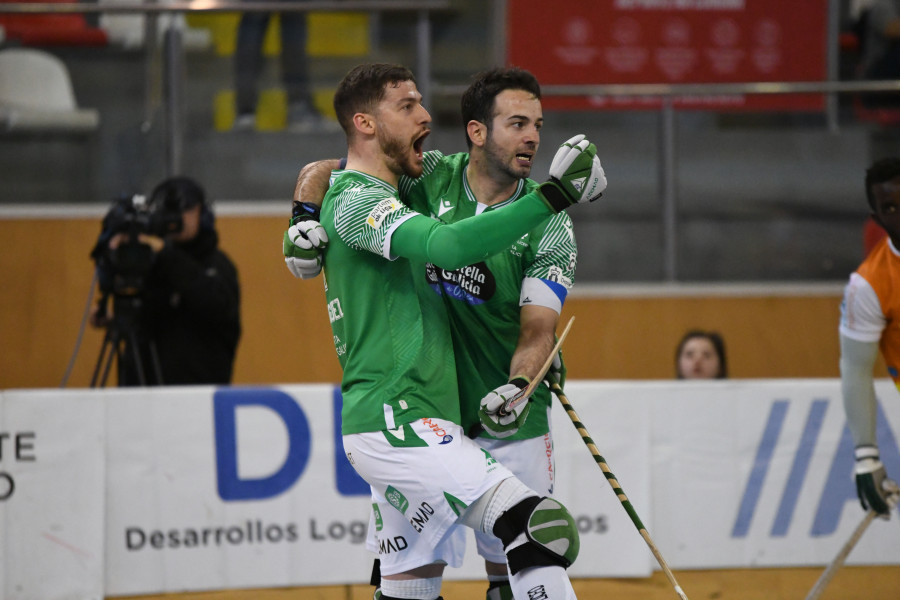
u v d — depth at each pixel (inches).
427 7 901.8
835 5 1023.6
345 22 908.6
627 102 966.4
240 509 614.2
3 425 599.8
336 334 405.7
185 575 609.6
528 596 372.8
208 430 614.5
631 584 621.6
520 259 420.5
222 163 912.9
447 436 383.9
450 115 928.3
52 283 904.9
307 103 914.7
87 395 608.1
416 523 388.2
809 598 548.1
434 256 353.1
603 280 963.3
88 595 600.1
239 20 899.4
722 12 1021.8
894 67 1021.2
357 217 378.9
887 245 530.6
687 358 772.0
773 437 640.4
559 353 438.3
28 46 898.7
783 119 971.3
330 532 618.5
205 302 703.7
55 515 601.6
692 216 967.6
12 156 901.2
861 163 975.0
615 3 1013.8
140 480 609.6
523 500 375.2
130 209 701.9
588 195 362.6
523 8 988.6
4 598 595.5
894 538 639.8
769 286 965.8
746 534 637.3
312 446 619.8
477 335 426.6
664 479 632.4
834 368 965.2
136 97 906.1
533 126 415.5
